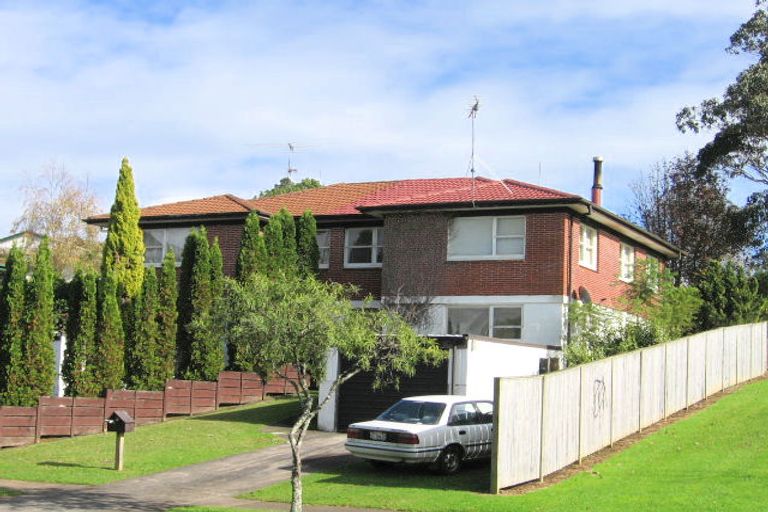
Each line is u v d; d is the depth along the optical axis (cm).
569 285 2861
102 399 2489
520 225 2919
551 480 1669
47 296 2455
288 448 2156
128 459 2078
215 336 1523
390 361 1861
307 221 3247
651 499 1409
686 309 2881
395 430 1762
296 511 1406
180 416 2688
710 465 1641
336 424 2403
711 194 4812
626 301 3044
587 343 2672
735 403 2298
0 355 2392
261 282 1492
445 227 3008
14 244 2483
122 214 3131
